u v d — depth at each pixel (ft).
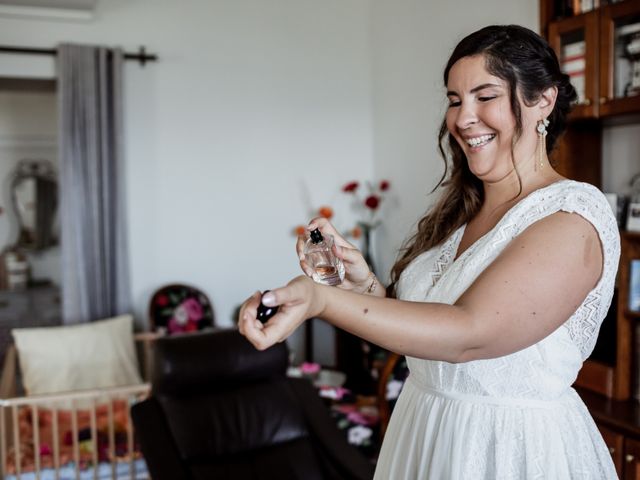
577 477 3.12
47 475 8.73
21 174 23.13
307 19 14.82
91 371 11.41
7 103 22.72
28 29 12.74
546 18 8.12
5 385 9.76
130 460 8.83
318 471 7.83
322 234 3.43
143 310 13.85
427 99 12.94
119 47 12.87
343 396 10.37
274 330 2.21
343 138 15.29
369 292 3.90
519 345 2.56
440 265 3.56
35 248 23.34
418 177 13.44
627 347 7.42
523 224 2.94
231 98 14.30
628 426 6.73
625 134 8.40
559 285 2.61
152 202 13.82
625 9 7.02
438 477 3.21
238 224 14.51
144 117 13.66
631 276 7.33
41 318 19.24
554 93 3.14
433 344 2.40
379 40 14.85
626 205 7.75
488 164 3.22
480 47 3.04
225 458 7.77
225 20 14.15
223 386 8.48
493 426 3.11
